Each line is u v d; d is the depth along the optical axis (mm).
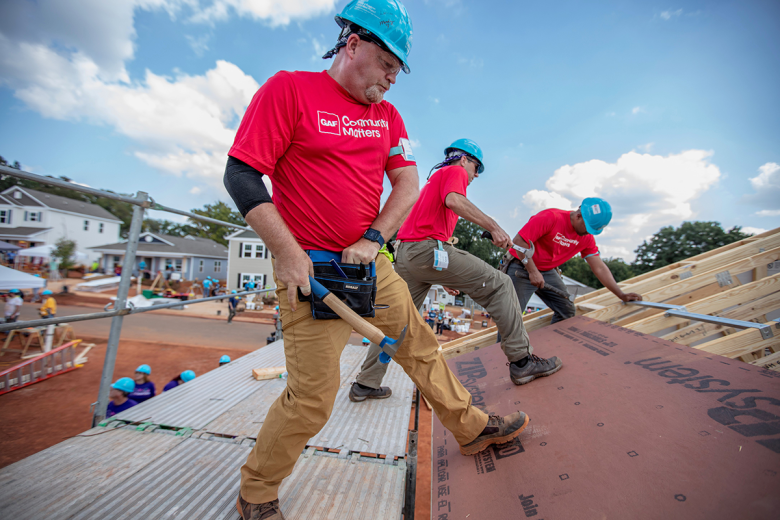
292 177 1232
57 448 1734
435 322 20578
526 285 3322
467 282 2197
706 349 2320
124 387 4723
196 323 18953
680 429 1387
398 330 1458
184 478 1542
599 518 1134
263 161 1109
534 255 3256
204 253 38844
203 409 2244
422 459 5332
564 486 1321
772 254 3387
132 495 1416
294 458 1305
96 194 1797
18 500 1346
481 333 3873
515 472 1508
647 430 1448
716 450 1212
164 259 37000
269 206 1087
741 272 3400
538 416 1848
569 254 3301
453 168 2273
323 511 1394
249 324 19859
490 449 1704
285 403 1286
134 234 2100
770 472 1043
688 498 1070
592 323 2938
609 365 2141
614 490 1211
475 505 1446
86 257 35344
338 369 1312
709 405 1474
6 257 30312
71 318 1770
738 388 1526
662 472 1206
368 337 1225
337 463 1712
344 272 1239
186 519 1300
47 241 35594
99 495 1406
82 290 27062
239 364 3238
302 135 1186
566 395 1959
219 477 1561
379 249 1322
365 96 1264
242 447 1811
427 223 2252
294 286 1120
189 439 1874
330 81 1263
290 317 1269
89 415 7324
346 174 1242
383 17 1174
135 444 1802
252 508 1262
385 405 2404
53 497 1374
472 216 2113
